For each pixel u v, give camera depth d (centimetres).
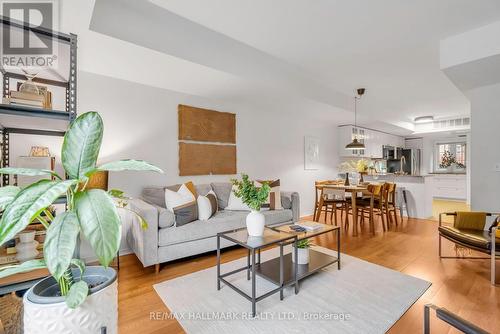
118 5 217
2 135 209
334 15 234
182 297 212
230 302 204
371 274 253
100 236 77
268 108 478
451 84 425
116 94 316
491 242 235
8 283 131
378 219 518
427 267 271
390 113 637
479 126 350
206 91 371
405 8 223
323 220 514
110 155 313
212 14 232
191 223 292
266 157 495
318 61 335
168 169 361
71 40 151
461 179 806
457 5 219
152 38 238
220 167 418
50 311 88
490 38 248
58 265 75
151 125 345
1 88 213
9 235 68
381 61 334
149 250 253
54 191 77
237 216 329
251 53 318
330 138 641
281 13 230
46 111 149
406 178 550
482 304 199
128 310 193
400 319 182
